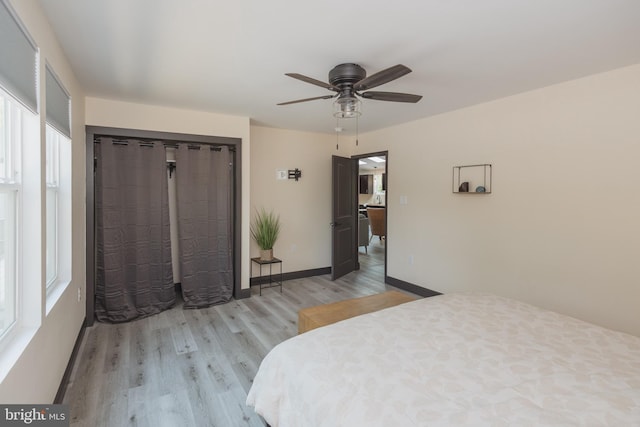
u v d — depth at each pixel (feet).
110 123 11.03
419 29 6.49
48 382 5.93
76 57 7.73
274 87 9.88
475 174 11.93
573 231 9.32
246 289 13.94
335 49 7.36
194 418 6.40
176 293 13.53
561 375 4.17
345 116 8.35
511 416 3.38
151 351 9.11
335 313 8.55
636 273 8.18
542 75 8.88
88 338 9.89
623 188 8.34
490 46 7.21
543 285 10.05
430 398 3.71
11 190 5.00
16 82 4.41
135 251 11.56
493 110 11.26
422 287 14.24
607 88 8.58
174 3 5.63
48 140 7.54
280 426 4.48
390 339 5.18
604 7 5.70
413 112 12.87
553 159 9.70
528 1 5.53
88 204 10.68
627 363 4.50
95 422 6.25
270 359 5.10
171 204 13.28
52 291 7.33
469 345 4.99
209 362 8.54
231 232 13.65
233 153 13.48
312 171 17.35
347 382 4.06
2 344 4.64
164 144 12.06
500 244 11.21
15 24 4.37
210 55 7.69
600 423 3.30
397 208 15.44
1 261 4.85
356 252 19.12
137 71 8.63
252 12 5.90
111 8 5.75
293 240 16.96
